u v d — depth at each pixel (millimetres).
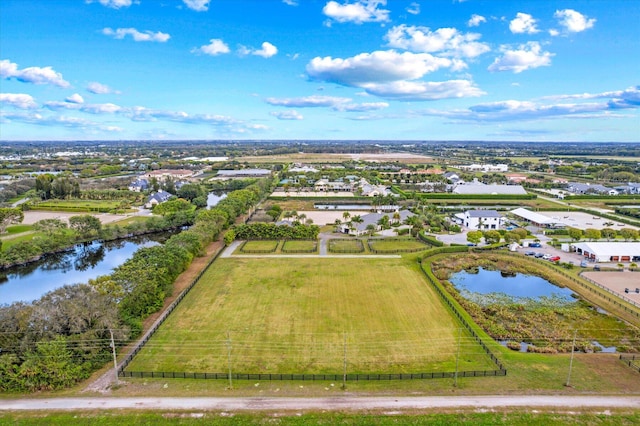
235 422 39625
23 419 39844
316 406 42406
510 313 69188
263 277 84250
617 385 46938
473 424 39469
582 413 41188
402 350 55281
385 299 72875
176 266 80625
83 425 39062
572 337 61250
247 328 61500
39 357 46094
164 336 58938
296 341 57531
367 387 46438
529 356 54375
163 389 45688
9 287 84250
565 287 81312
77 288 56938
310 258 98062
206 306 69562
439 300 72875
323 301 71750
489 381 47688
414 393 45000
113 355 50531
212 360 52531
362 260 96375
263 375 48250
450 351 55219
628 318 66812
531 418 40344
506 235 109125
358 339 58219
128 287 64500
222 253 102938
